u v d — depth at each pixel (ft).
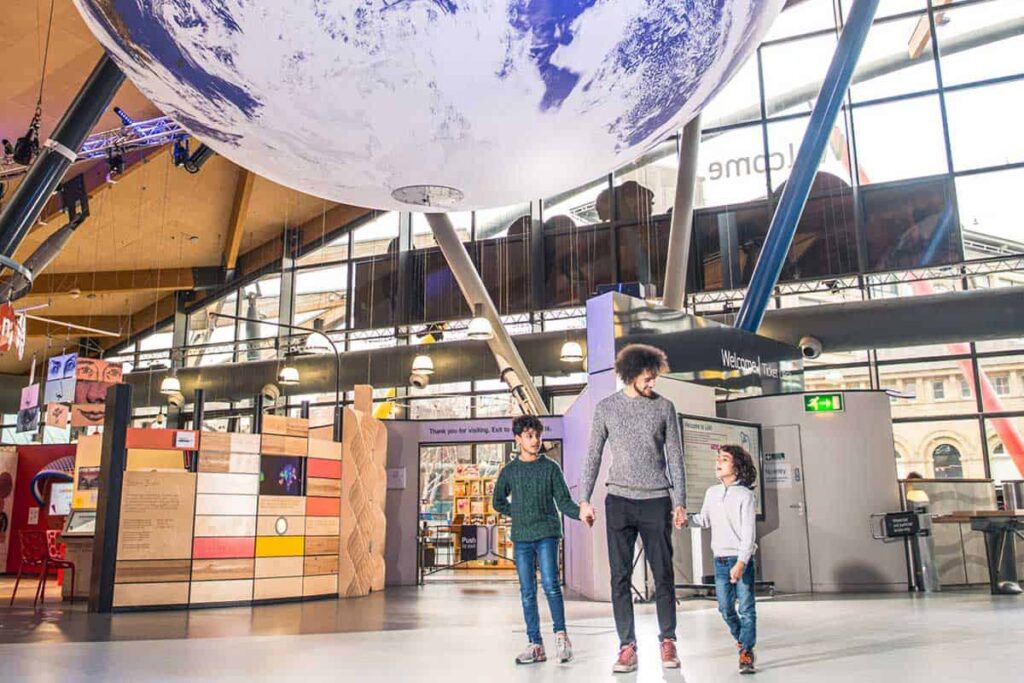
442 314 63.10
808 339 46.73
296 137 11.44
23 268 32.94
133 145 44.80
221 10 9.98
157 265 66.44
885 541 31.01
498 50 10.03
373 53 10.05
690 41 10.75
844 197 54.54
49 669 13.93
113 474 27.09
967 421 54.03
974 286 52.24
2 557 50.78
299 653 15.61
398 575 39.37
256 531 29.50
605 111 11.06
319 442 32.45
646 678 11.89
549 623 20.68
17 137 43.34
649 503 12.99
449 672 12.85
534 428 14.44
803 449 31.99
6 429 77.46
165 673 13.29
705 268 57.11
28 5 33.71
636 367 13.38
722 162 58.34
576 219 61.21
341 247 67.92
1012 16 53.36
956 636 16.66
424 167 11.91
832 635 17.03
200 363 70.49
